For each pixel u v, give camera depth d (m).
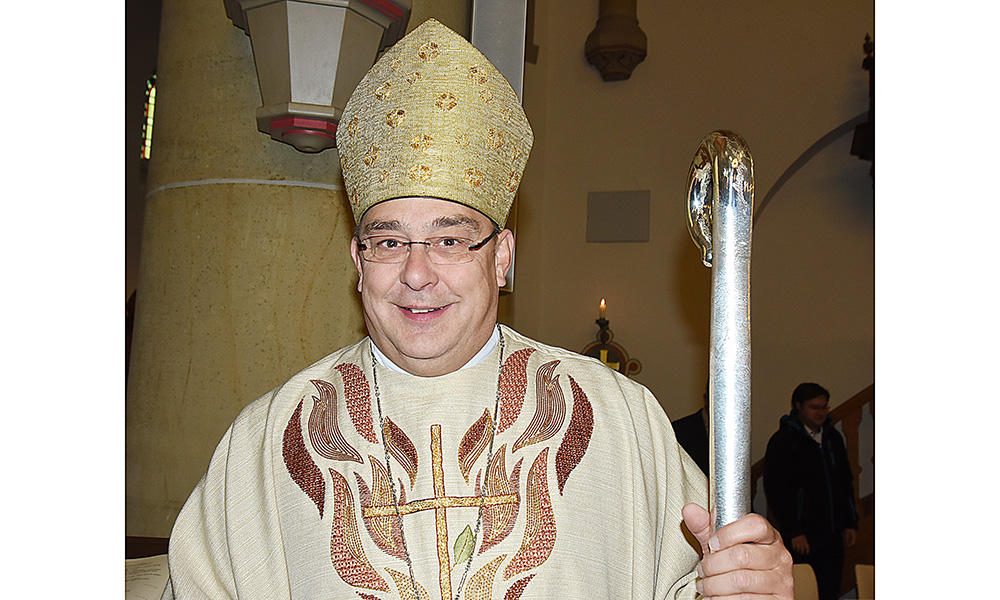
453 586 1.68
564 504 1.75
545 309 7.92
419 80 1.81
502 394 1.85
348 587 1.69
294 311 3.08
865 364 7.75
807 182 7.92
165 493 3.07
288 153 3.13
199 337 3.08
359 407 1.86
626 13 7.66
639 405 1.92
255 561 1.78
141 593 2.27
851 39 7.46
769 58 7.62
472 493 1.75
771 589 1.28
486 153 1.79
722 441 1.29
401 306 1.71
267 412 1.91
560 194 7.95
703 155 1.33
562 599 1.68
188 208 3.14
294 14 2.90
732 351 1.28
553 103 8.02
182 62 3.23
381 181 1.76
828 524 6.21
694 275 7.59
